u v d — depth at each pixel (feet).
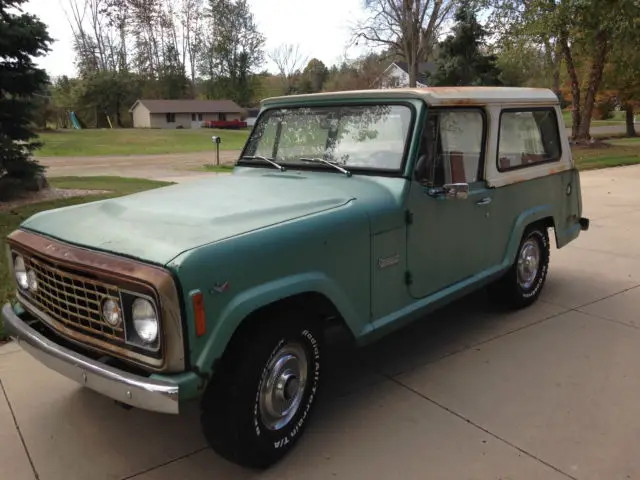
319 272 9.74
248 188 11.70
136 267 7.97
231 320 8.23
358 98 12.46
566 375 12.61
